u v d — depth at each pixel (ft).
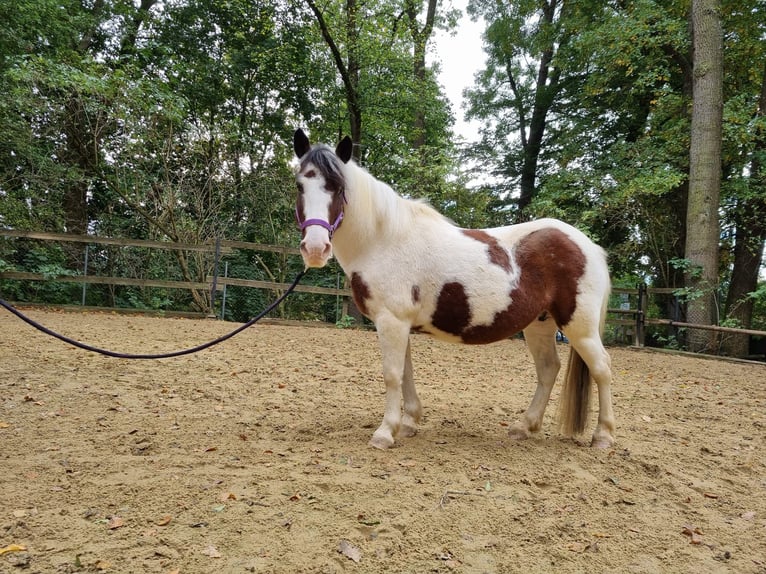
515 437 12.37
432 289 10.94
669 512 8.80
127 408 13.21
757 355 34.12
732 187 33.27
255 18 48.34
